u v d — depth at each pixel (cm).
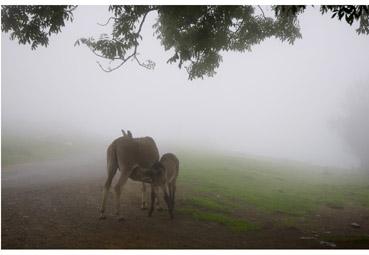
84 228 857
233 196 1462
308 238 922
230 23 1069
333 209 1514
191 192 1423
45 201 1101
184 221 991
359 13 827
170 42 1134
